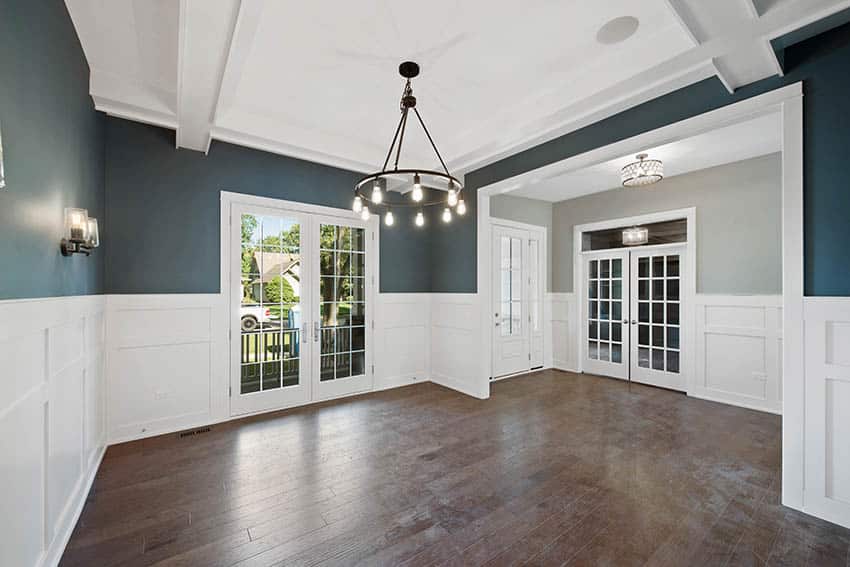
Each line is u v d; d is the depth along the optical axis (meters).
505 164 4.21
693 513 2.21
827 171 2.13
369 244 4.90
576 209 5.98
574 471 2.72
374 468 2.77
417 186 2.47
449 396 4.67
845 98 2.07
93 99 2.75
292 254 4.25
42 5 1.75
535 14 2.15
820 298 2.14
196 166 3.66
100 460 2.86
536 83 2.90
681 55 2.24
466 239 4.87
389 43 2.41
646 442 3.24
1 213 1.34
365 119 3.55
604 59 2.61
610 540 1.98
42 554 1.66
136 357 3.30
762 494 2.41
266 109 3.35
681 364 4.84
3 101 1.36
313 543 1.95
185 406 3.55
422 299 5.43
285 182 4.19
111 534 2.01
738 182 4.28
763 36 2.01
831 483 2.12
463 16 2.17
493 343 5.53
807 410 2.19
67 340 2.04
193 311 3.60
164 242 3.47
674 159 4.21
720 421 3.75
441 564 1.81
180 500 2.34
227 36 1.97
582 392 4.83
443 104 3.25
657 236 5.39
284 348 4.20
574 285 6.01
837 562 1.81
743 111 2.41
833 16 1.98
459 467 2.79
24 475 1.49
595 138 3.22
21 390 1.46
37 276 1.68
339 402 4.41
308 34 2.31
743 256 4.23
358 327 4.80
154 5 2.06
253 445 3.18
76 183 2.34
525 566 1.79
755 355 4.14
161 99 2.97
